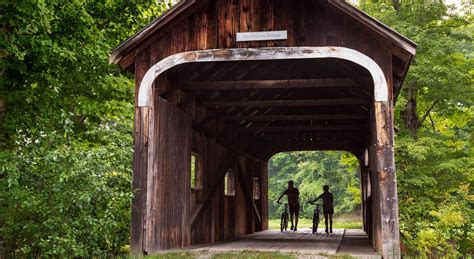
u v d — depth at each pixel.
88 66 10.02
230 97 11.61
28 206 6.53
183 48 8.01
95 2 10.40
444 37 14.92
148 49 8.09
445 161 13.96
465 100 15.19
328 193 15.84
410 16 15.52
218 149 12.09
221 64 9.81
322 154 36.09
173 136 8.80
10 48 7.81
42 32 8.61
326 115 12.48
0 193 6.71
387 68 7.45
